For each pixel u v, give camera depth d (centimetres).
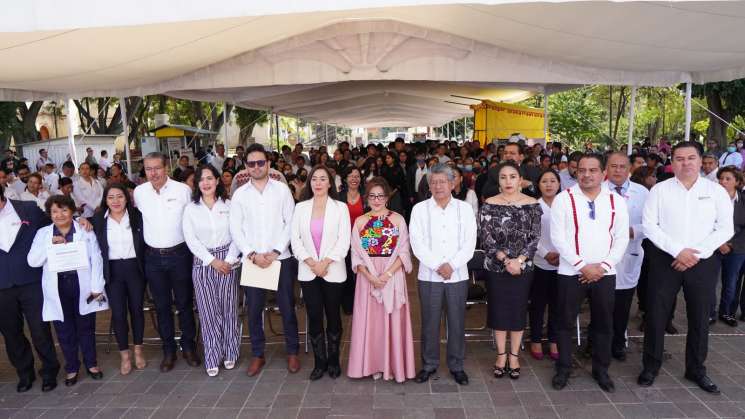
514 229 360
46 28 286
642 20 533
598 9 508
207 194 385
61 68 588
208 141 2153
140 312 404
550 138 2495
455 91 1295
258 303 390
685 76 830
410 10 601
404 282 368
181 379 390
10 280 358
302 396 357
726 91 1515
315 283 375
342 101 1529
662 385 361
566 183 649
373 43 797
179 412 340
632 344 438
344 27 764
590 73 823
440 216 360
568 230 352
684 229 344
